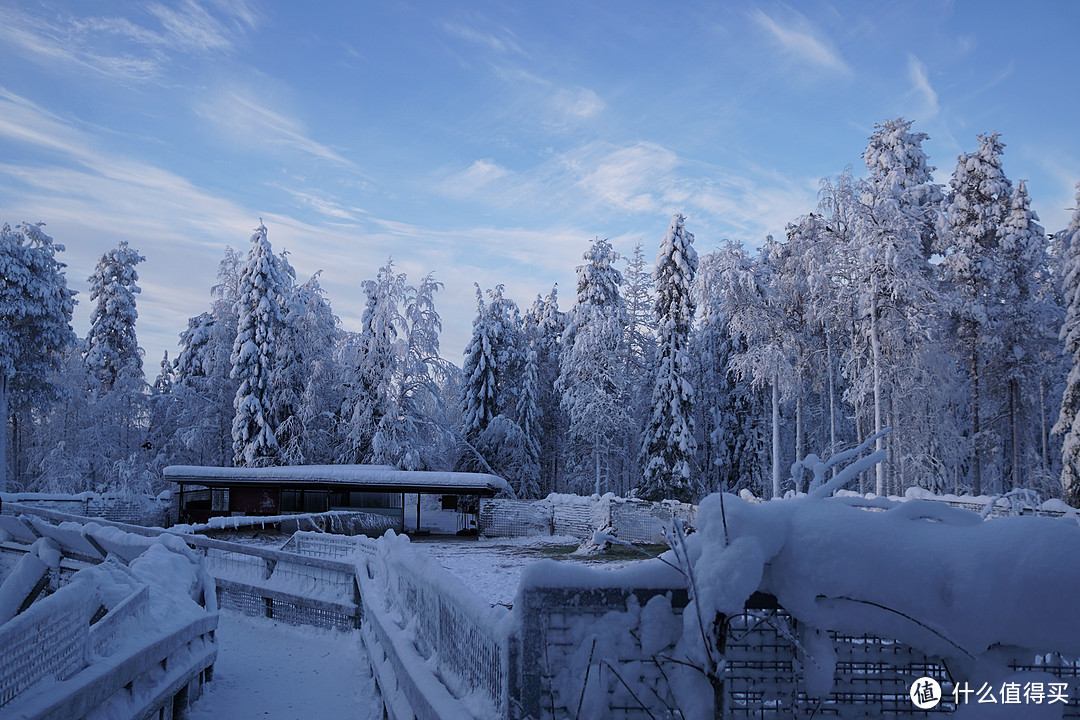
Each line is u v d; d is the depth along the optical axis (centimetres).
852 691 391
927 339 3500
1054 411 4916
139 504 3444
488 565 1836
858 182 3909
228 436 4884
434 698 499
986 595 369
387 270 4431
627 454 5172
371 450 4353
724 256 4128
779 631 394
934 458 3662
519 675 399
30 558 871
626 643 402
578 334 4794
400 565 805
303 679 927
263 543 2678
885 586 381
